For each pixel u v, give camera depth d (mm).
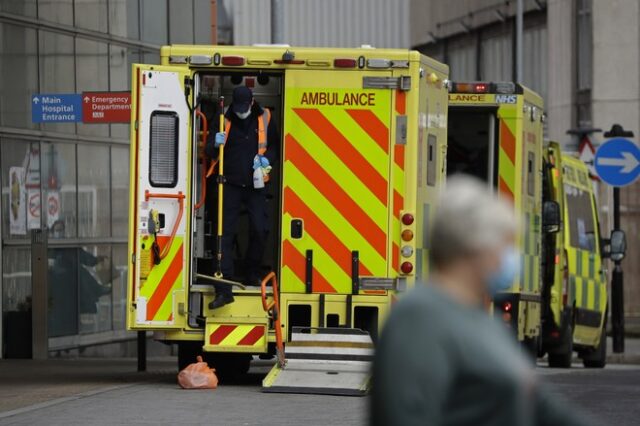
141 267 28688
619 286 48469
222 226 29047
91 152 47281
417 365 7703
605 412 24672
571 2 81000
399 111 28719
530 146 36375
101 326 47781
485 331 7828
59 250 45219
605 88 77750
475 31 95188
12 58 43000
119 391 27703
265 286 28625
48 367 38250
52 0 45000
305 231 28812
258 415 23328
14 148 43000
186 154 28781
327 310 28703
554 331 40000
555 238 39531
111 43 48344
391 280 28625
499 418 7727
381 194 28719
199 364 28484
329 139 28812
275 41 45500
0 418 22953
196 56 28766
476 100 35250
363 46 29000
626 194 74000
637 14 77188
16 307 42750
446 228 8188
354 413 23672
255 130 29203
